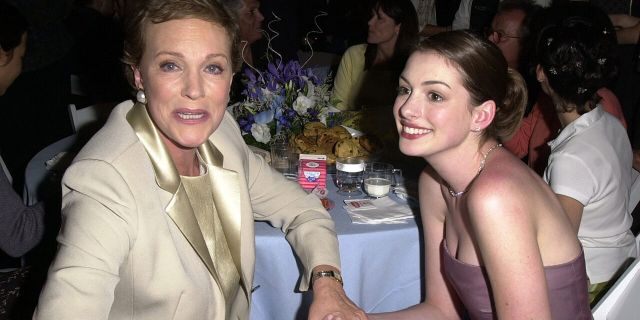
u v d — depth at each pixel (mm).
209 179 1479
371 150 2277
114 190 1207
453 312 1768
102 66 3729
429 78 1383
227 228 1488
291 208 1760
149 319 1309
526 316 1321
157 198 1275
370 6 3154
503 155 1439
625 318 1689
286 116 2395
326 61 4766
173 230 1312
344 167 2127
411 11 3135
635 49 3453
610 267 1958
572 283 1444
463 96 1385
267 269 1788
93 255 1172
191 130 1271
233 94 3271
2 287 1968
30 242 1834
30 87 3225
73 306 1146
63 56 3381
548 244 1407
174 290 1293
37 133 3283
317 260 1622
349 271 1810
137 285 1267
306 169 2115
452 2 5086
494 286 1360
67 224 1192
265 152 2279
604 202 1871
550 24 1937
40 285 1956
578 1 1966
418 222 1880
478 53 1371
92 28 3775
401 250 1854
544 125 2586
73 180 1204
